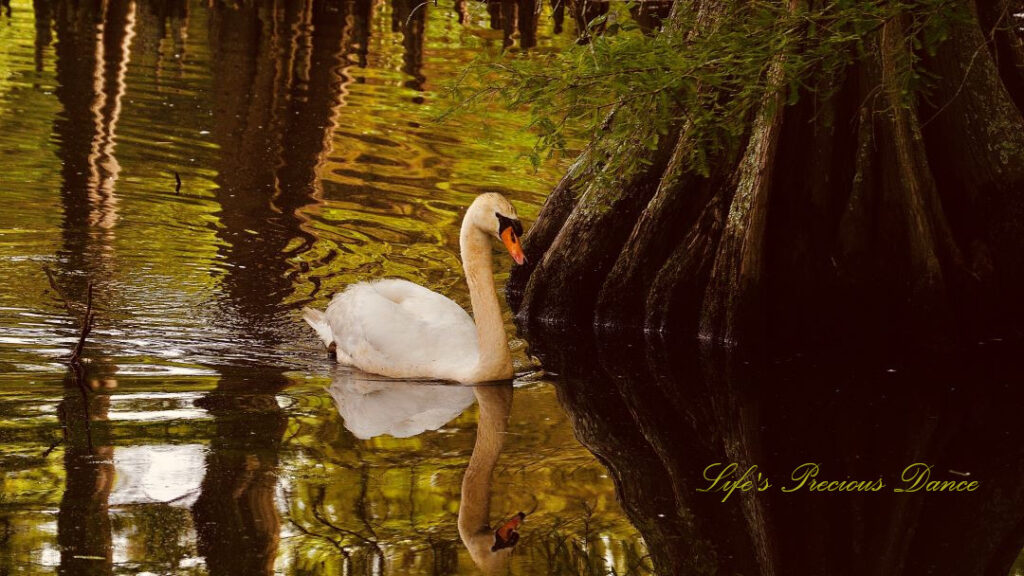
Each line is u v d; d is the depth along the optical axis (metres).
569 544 6.67
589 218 11.34
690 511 7.28
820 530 7.15
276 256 11.70
